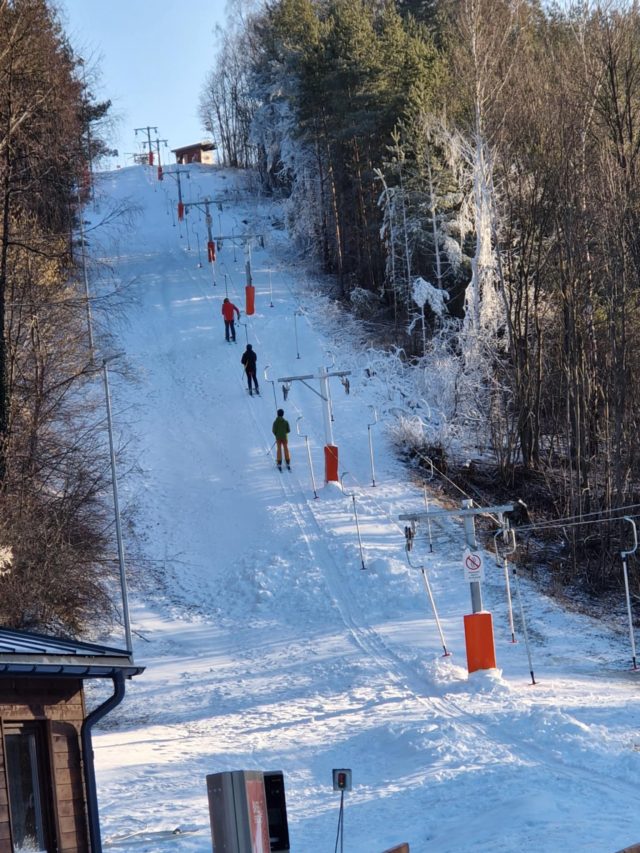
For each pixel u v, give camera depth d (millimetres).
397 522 53094
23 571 42344
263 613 45375
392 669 37438
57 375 52469
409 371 73625
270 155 130875
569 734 26750
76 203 63844
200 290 94125
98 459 52531
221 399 68312
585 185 61438
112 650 18656
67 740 18156
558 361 66188
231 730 31703
